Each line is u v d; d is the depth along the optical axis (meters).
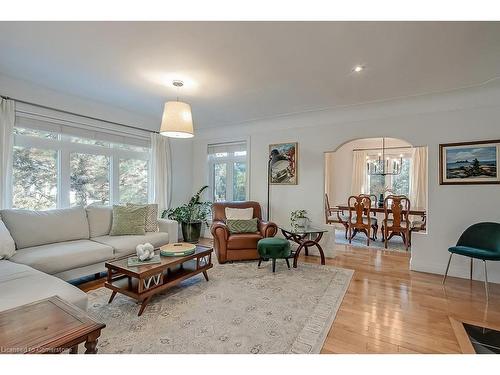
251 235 3.65
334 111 3.86
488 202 2.97
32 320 1.18
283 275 3.09
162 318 2.06
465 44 2.02
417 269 3.32
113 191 3.97
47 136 3.21
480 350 1.70
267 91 3.09
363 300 2.45
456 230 3.13
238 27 1.82
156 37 1.96
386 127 3.56
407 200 4.71
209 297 2.46
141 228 3.43
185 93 3.20
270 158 4.50
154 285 2.24
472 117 3.04
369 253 4.21
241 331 1.89
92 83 2.93
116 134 3.97
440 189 3.22
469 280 2.99
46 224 2.77
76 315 1.23
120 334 1.83
